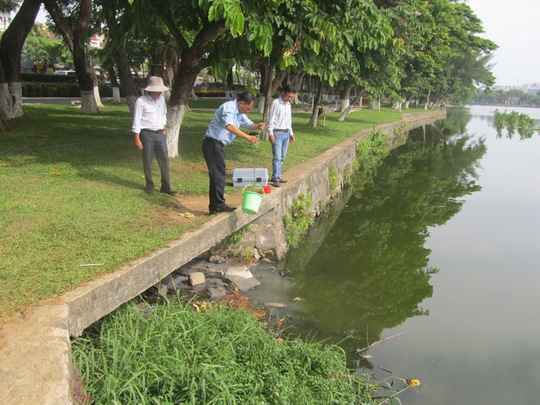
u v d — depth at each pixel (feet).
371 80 58.70
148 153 21.45
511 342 18.63
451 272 26.07
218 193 19.74
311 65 29.01
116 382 10.37
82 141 34.81
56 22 54.70
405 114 127.65
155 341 12.44
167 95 77.56
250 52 28.35
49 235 15.75
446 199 43.24
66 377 9.23
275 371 12.77
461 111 248.93
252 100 19.42
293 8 24.91
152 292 17.53
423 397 14.61
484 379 15.89
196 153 33.65
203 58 28.84
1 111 37.58
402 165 61.21
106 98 99.76
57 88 96.37
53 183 22.24
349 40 27.25
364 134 63.05
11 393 8.60
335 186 39.19
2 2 63.82
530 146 88.43
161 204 20.80
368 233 32.24
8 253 14.07
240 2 21.44
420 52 73.41
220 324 14.67
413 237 31.96
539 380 15.96
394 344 17.88
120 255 14.56
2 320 10.62
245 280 21.57
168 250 15.44
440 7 75.41
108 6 25.71
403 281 24.27
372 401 13.84
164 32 49.26
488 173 57.47
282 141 25.98
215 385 10.90
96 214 18.33
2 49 42.34
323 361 14.19
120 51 40.29
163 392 10.71
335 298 21.34
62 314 10.96
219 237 19.34
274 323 18.20
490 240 31.86
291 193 27.86
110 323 13.29
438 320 20.22
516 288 24.22
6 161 26.09
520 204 41.96
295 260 25.76
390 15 48.26
